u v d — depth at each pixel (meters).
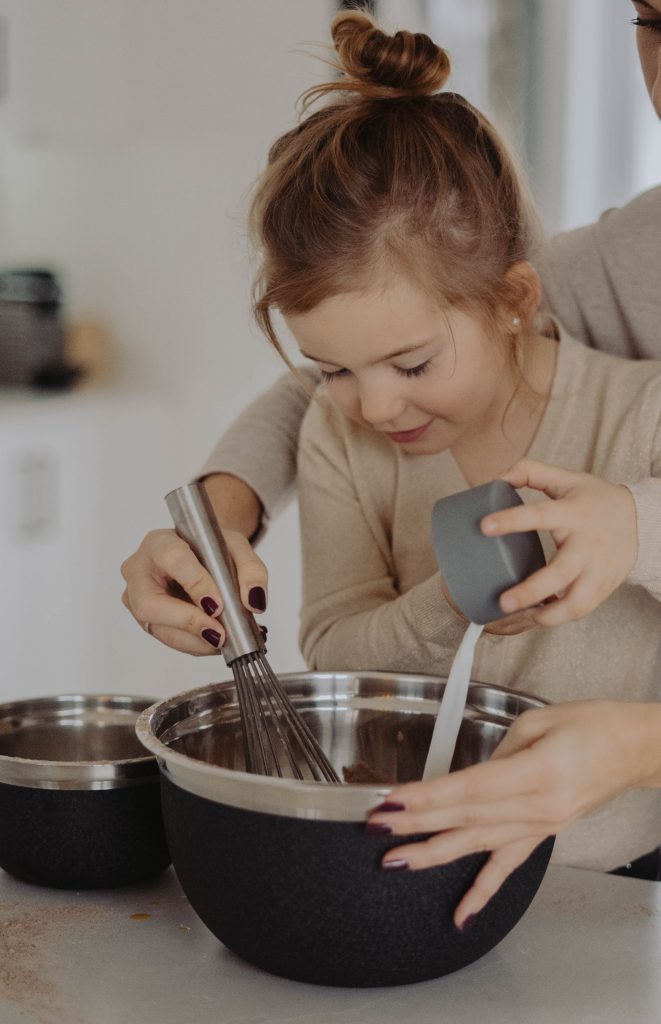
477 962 0.72
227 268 2.89
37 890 0.83
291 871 0.65
